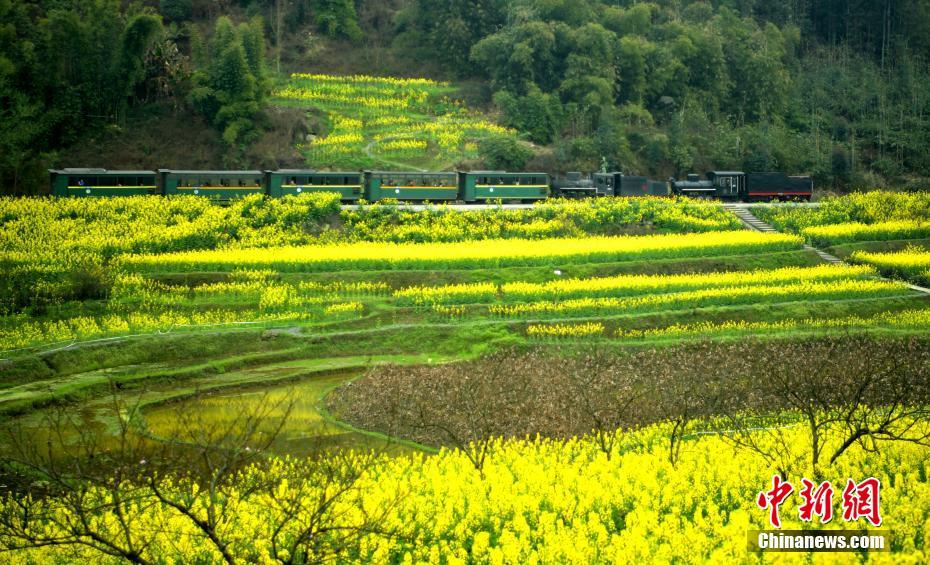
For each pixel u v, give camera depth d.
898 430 36.09
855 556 24.17
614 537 25.64
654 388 47.19
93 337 51.50
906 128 114.75
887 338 55.97
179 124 91.06
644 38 114.75
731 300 61.59
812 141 109.25
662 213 80.62
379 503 27.83
